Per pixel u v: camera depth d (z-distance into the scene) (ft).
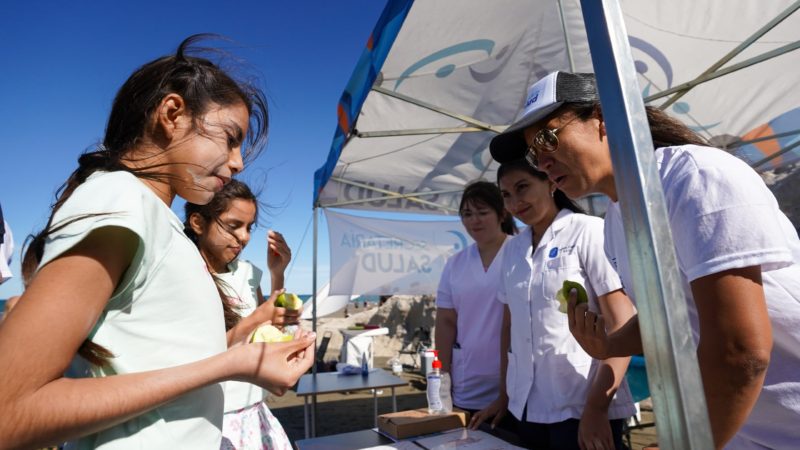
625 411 6.08
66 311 2.02
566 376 6.12
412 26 7.16
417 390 24.39
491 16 7.41
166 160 2.93
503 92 9.87
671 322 1.67
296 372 2.87
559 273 6.35
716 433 2.53
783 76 9.59
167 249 2.63
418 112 10.19
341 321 38.24
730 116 11.19
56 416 1.92
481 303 8.66
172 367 2.45
